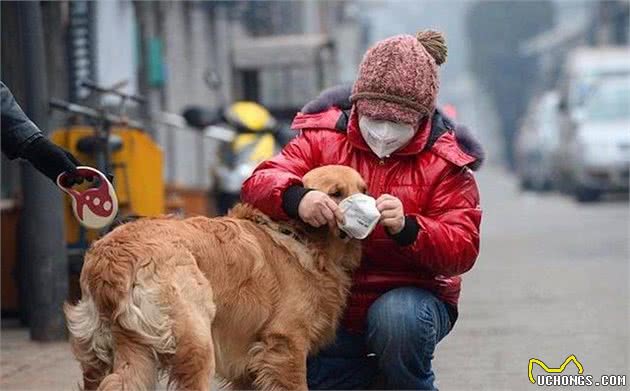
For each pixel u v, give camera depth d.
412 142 8.01
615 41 71.31
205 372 7.05
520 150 67.88
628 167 41.62
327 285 7.77
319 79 35.56
